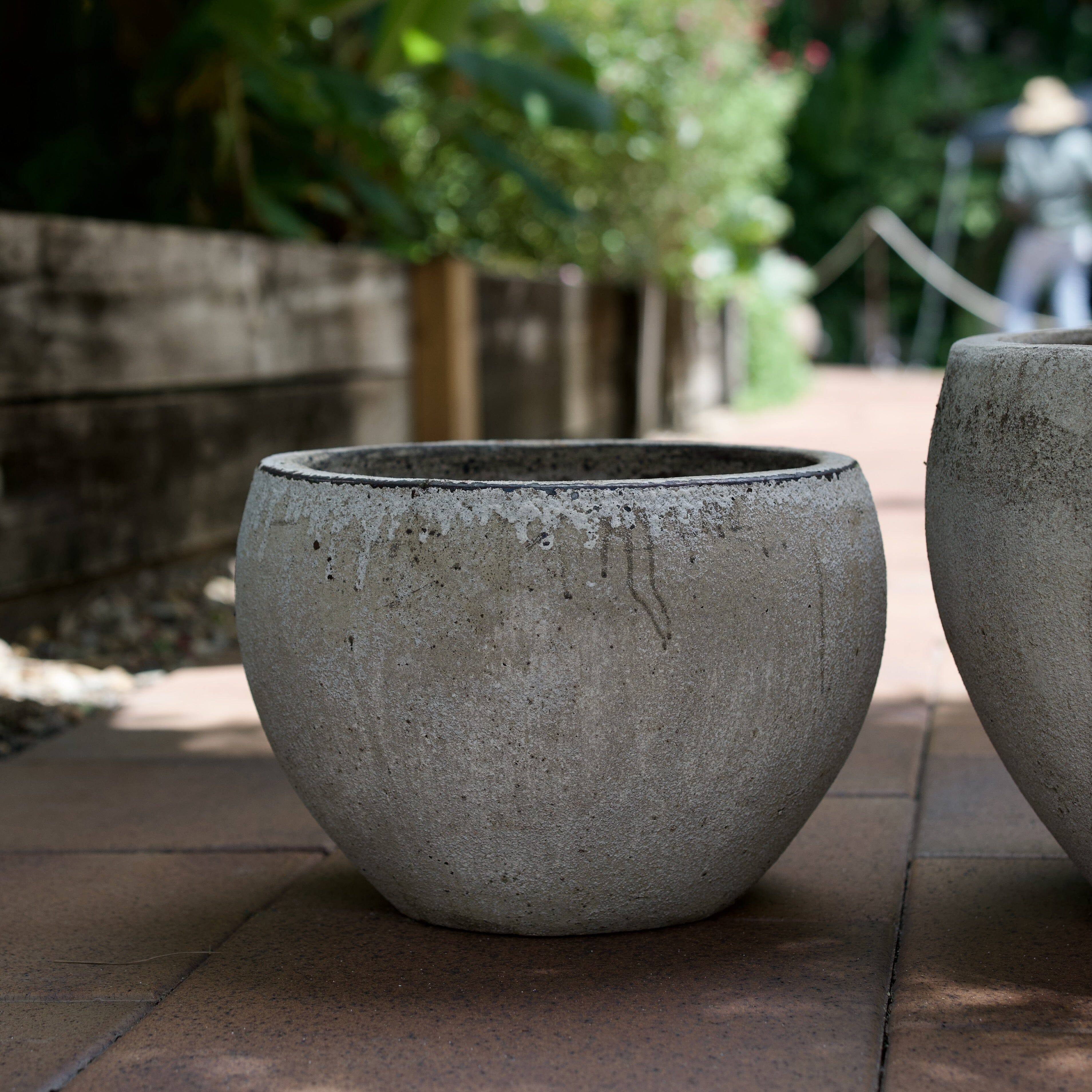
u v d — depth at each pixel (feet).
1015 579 6.40
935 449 7.06
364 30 22.25
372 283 19.79
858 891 7.69
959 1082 5.53
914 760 10.11
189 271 15.72
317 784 6.92
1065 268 39.52
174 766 10.32
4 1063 5.85
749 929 7.14
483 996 6.39
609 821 6.52
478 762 6.39
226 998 6.43
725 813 6.68
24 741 11.09
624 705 6.26
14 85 19.71
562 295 27.48
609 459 8.96
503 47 23.45
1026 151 39.01
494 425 23.32
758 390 43.52
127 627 14.30
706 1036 5.95
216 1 16.42
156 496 15.52
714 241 34.01
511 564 6.18
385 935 7.14
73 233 13.88
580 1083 5.57
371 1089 5.56
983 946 6.90
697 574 6.24
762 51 50.80
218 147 19.54
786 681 6.53
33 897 7.80
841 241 72.28
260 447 17.40
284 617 6.69
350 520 6.48
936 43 71.41
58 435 13.92
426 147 28.91
